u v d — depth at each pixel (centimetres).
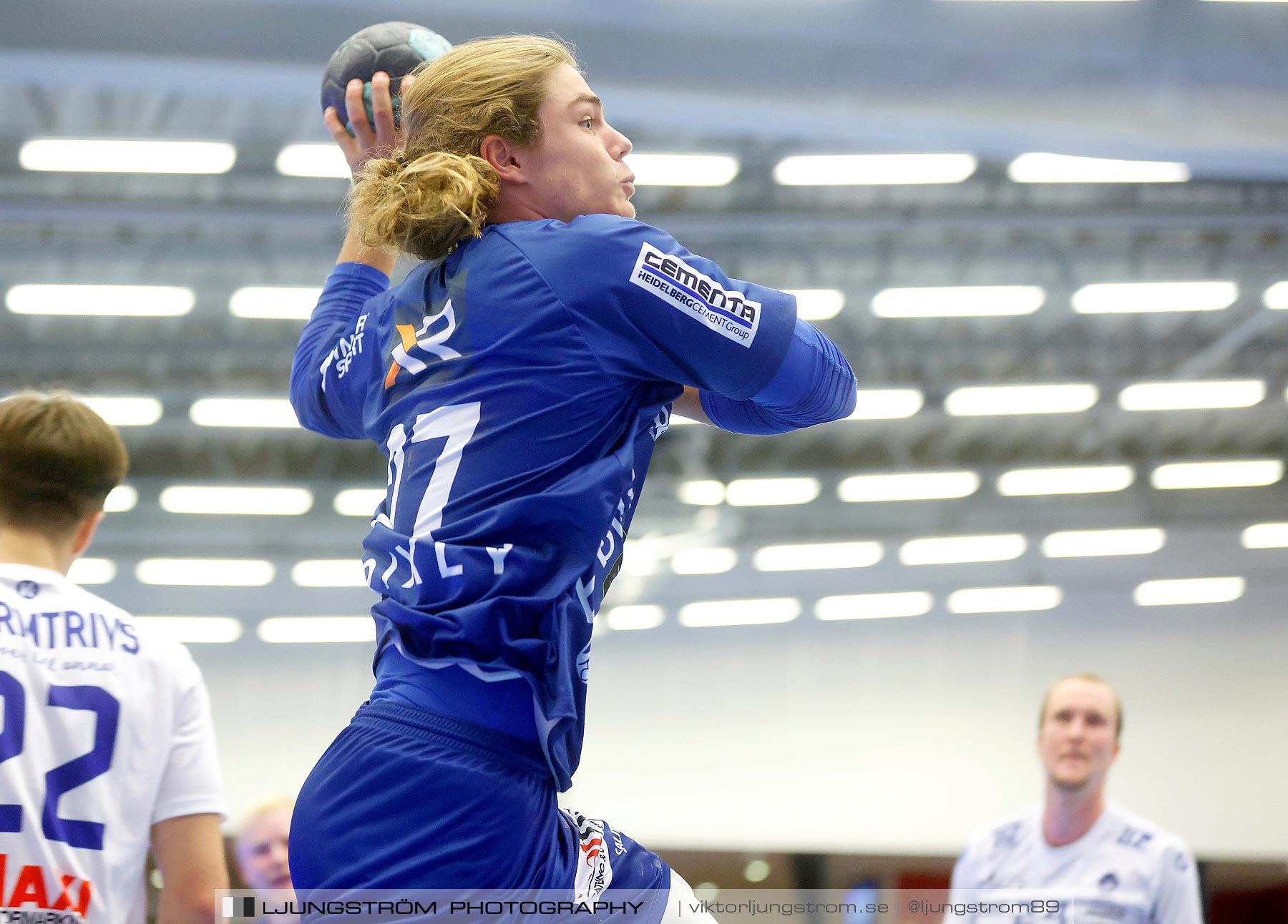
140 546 1816
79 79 634
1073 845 359
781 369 146
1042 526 1923
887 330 1549
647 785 1844
